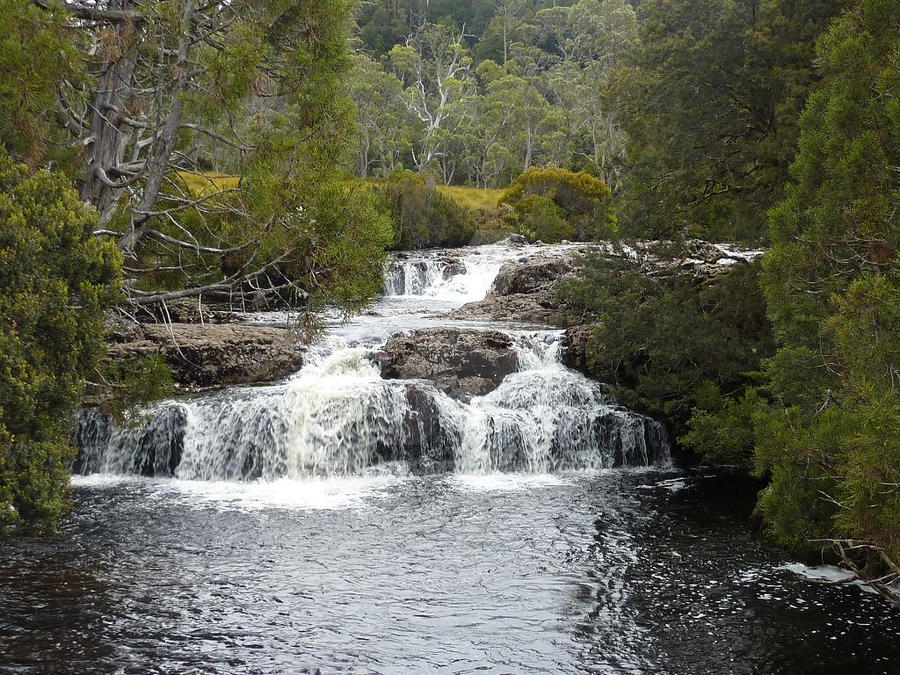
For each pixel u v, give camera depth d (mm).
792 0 18531
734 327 19062
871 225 8531
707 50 19062
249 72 11070
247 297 28000
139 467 17734
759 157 18922
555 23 113250
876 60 9297
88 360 10188
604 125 75438
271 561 12391
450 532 13867
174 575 11758
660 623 10430
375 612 10625
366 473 17922
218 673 8961
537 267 31438
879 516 7586
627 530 14094
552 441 18719
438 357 20672
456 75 100375
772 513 11211
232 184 12961
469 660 9383
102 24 11359
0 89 9758
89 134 12508
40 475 9422
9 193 9578
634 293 20500
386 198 47344
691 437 16672
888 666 9344
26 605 10609
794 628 10289
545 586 11570
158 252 14047
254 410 17859
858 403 8352
